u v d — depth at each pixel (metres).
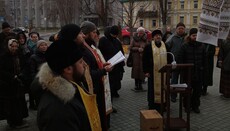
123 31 24.20
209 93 8.40
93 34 4.19
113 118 6.16
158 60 6.16
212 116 6.24
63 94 1.83
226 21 4.97
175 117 5.96
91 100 2.19
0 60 5.49
